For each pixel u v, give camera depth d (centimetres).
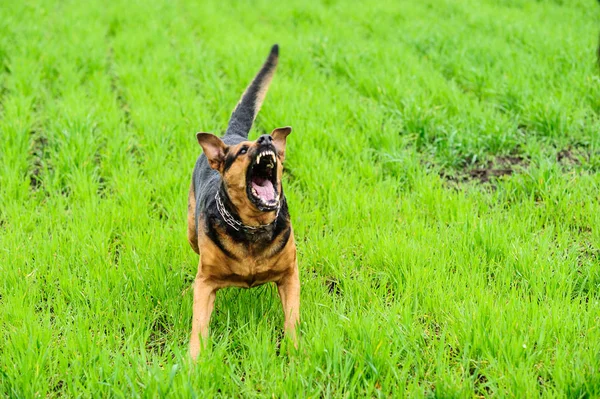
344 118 854
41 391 388
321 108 867
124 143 775
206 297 449
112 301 491
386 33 1274
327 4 1589
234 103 912
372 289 504
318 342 416
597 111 863
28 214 624
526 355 406
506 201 647
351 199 648
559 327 431
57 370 416
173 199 656
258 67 1029
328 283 537
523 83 916
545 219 620
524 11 1495
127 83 999
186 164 720
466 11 1434
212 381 393
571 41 1123
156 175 704
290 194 668
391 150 755
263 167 438
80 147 746
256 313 481
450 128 807
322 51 1125
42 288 517
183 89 966
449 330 439
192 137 803
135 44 1181
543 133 809
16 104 872
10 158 730
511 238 564
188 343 446
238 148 429
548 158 733
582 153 762
